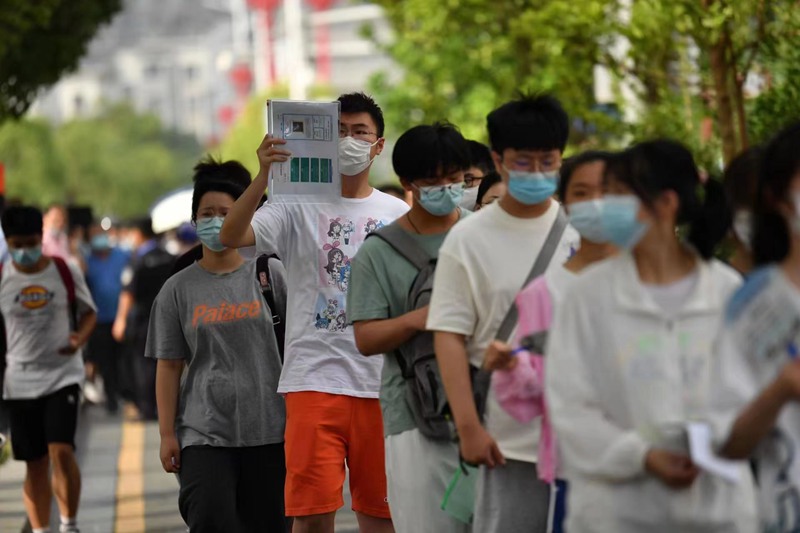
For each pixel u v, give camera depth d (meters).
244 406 16.53
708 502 9.45
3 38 39.00
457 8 40.88
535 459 12.23
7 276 22.28
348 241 16.23
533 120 12.23
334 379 15.99
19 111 44.59
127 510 25.78
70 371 22.22
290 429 16.06
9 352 22.20
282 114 15.93
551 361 9.80
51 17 43.16
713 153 26.41
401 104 56.03
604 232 9.74
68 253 40.66
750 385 8.88
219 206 16.45
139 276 37.41
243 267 16.91
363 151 16.20
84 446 34.56
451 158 13.91
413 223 14.44
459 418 12.16
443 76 52.31
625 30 25.92
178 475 16.86
